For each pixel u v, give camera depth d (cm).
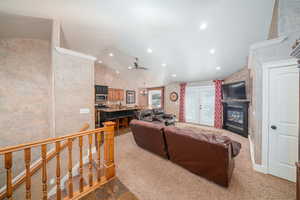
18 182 190
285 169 186
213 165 171
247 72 396
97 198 154
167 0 176
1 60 229
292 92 179
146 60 434
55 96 220
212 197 155
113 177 193
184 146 197
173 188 170
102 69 622
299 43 110
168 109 736
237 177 192
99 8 190
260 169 206
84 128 231
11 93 234
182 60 400
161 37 289
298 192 114
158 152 259
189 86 646
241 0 178
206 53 340
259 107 207
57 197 142
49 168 212
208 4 184
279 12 182
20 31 228
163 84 739
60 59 226
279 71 187
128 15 209
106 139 189
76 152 245
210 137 173
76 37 275
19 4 172
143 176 196
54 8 186
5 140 229
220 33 256
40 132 255
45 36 251
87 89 262
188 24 233
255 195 157
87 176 206
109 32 273
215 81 556
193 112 640
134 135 309
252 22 221
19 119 238
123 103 723
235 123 459
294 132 179
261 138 206
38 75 256
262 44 198
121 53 420
